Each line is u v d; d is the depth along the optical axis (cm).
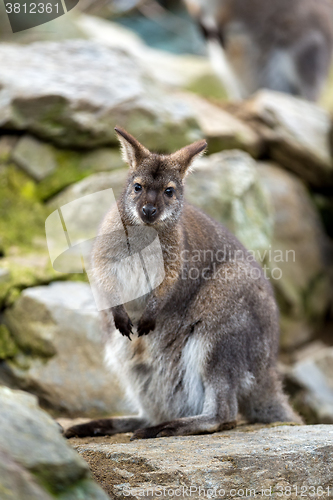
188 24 2695
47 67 1404
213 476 529
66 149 1320
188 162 792
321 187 1767
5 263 1105
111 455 575
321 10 2061
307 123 1759
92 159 1316
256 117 1711
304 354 1505
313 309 1630
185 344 761
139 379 797
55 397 978
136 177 763
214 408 726
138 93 1375
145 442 642
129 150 784
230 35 2027
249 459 553
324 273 1684
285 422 787
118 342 790
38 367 995
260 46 2020
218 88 2133
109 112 1330
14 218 1222
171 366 769
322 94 2133
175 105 1475
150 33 2712
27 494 368
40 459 396
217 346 745
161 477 526
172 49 2711
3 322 1035
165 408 789
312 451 561
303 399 1209
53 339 996
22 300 1024
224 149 1572
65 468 405
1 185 1252
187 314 763
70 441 720
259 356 777
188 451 588
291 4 1994
